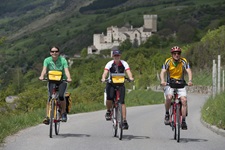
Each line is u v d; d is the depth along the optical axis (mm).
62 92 13328
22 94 45656
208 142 12805
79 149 11352
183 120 12969
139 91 84250
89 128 16750
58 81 13289
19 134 14406
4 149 11305
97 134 14727
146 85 99938
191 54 86812
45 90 47594
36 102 45562
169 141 13000
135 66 122062
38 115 21344
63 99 13469
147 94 77938
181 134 14812
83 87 53156
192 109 32625
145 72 112500
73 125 17969
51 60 13492
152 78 101375
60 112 13773
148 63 121438
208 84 75375
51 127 13398
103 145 12062
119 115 13227
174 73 13023
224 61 73625
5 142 12477
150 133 15234
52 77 13234
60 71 13344
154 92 78062
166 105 13250
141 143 12516
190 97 62438
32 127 16844
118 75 13188
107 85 13523
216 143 12602
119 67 13320
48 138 13375
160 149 11492
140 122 19891
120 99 13234
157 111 29422
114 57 13234
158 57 120875
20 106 45031
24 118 18844
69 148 11492
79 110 30453
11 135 14133
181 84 12961
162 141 12984
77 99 43344
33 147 11625
